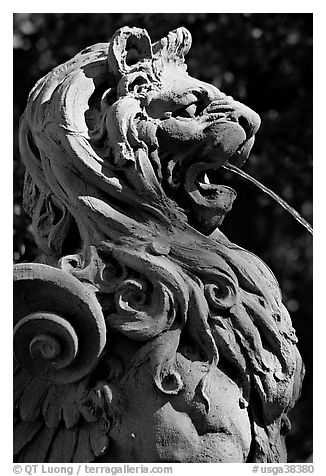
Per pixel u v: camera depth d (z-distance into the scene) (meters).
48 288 3.12
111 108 3.31
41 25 5.97
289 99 6.36
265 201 6.25
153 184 3.29
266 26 6.27
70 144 3.29
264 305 3.31
